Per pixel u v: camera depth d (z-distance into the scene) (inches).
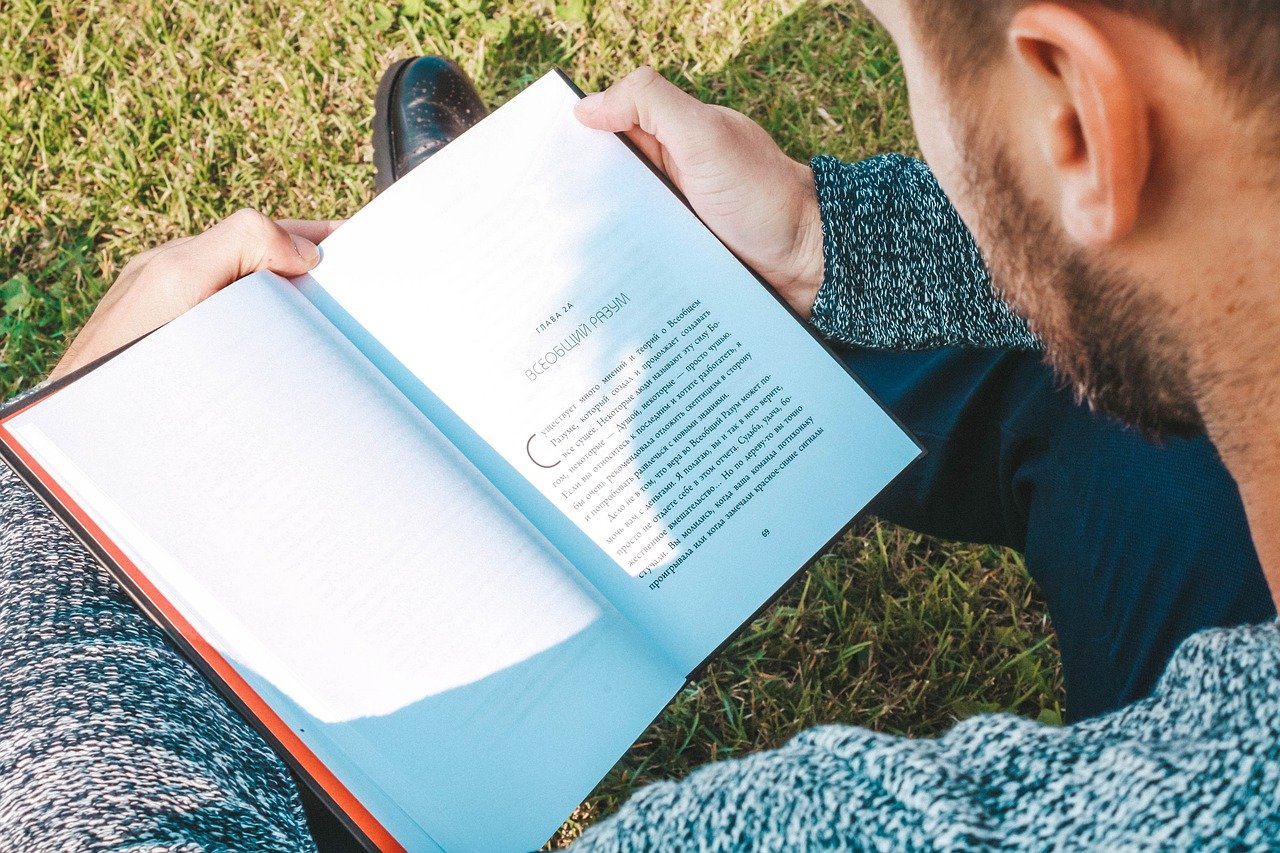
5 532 36.5
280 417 33.8
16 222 86.5
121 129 88.2
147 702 31.7
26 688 31.3
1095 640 43.3
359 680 32.9
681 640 38.4
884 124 85.8
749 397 39.2
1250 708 17.2
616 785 67.9
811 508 39.2
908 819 17.3
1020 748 18.6
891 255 46.6
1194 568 39.4
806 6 90.7
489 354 38.3
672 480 38.7
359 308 38.0
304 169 87.1
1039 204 21.0
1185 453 40.9
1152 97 16.5
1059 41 15.9
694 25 90.7
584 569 38.3
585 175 39.0
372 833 32.3
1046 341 26.3
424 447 35.3
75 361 41.8
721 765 20.5
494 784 33.5
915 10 20.9
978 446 52.2
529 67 91.0
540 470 38.2
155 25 91.4
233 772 32.3
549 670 34.5
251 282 35.2
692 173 45.1
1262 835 15.7
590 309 38.7
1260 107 15.8
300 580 33.0
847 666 70.8
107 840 26.7
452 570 34.2
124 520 32.2
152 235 86.0
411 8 91.0
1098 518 43.6
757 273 39.6
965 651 70.1
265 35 90.7
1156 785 16.7
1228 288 18.4
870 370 54.7
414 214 38.3
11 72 90.0
